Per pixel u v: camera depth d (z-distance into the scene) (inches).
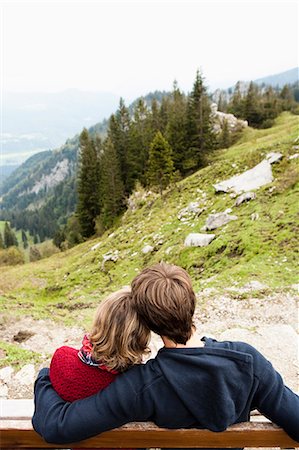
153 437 71.6
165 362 66.6
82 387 69.7
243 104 2945.4
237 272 496.7
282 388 69.4
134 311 69.0
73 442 68.1
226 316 367.2
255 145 1704.0
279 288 418.3
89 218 2129.7
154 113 2374.5
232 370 64.2
